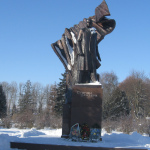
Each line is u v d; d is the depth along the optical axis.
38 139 10.88
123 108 33.03
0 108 38.12
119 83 51.22
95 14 12.67
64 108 12.20
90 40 11.88
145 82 46.41
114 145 9.88
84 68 11.86
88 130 10.81
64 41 13.25
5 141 9.60
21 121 26.61
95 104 11.31
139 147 9.54
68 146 9.23
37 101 65.12
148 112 42.19
